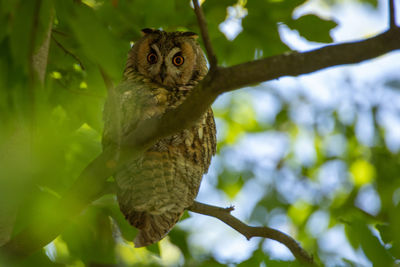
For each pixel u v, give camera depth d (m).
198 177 8.82
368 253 7.57
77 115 8.32
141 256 12.60
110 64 4.72
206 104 6.16
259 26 10.01
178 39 10.84
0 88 5.04
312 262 8.10
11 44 4.82
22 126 5.45
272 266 8.23
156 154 8.38
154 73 10.48
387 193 13.84
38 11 4.80
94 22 4.76
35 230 6.81
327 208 14.77
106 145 8.47
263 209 15.62
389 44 5.62
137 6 9.12
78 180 6.84
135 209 8.11
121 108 8.55
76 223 8.98
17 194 4.70
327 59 5.69
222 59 10.45
